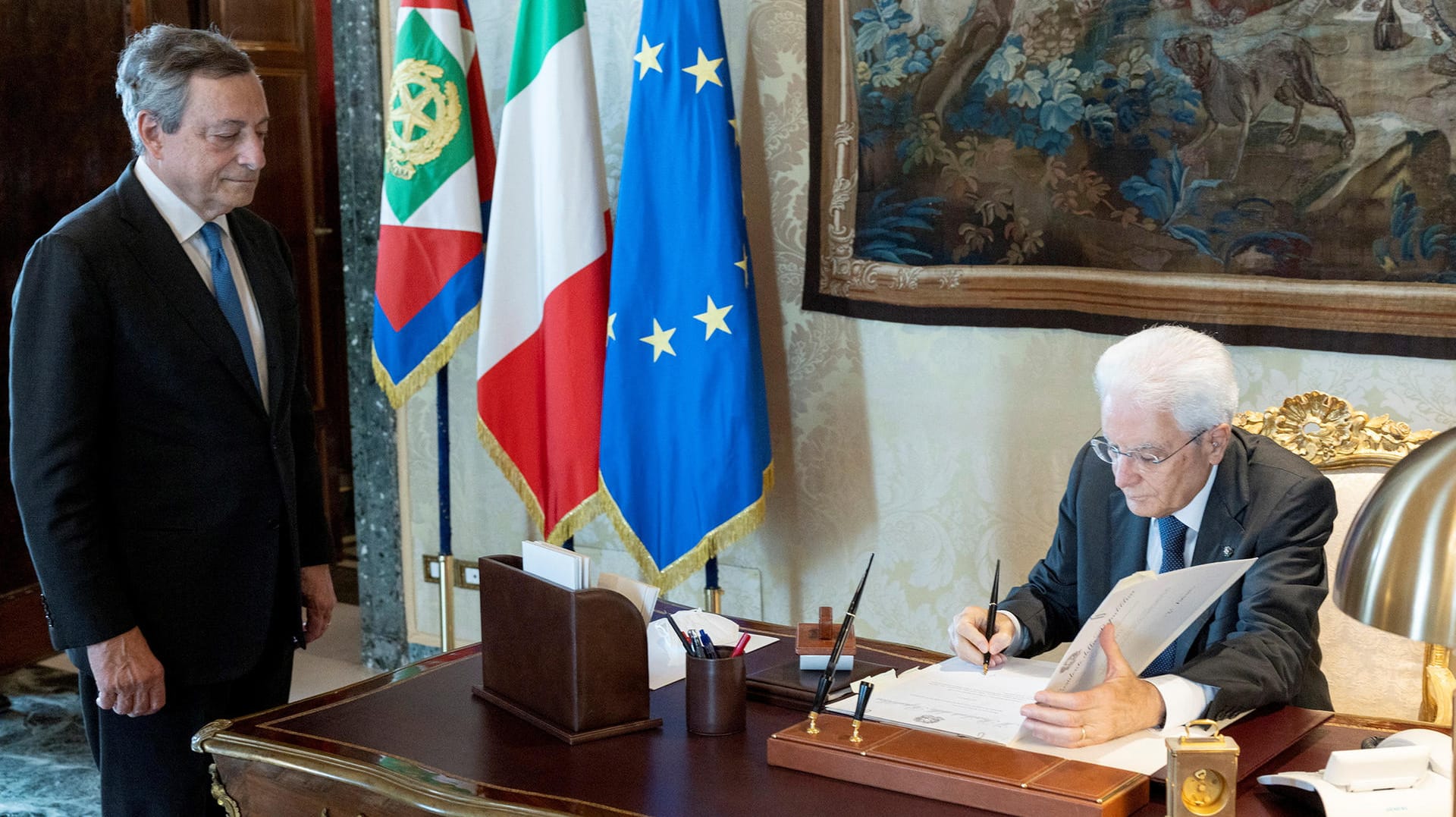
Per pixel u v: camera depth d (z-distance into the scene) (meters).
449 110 3.35
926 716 1.56
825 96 3.12
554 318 3.18
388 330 3.41
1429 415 2.57
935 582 3.19
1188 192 2.73
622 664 1.62
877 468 3.23
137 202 2.05
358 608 5.04
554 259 3.18
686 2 3.00
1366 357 2.62
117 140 4.44
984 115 2.94
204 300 2.07
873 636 3.30
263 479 2.15
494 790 1.44
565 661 1.60
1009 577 3.08
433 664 1.97
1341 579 1.06
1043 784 1.32
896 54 3.02
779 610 3.43
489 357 3.30
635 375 3.08
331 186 5.66
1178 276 2.77
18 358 1.95
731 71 3.26
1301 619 1.71
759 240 3.29
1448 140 2.47
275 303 2.25
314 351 5.63
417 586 4.05
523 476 3.33
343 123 3.84
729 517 3.04
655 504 3.12
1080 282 2.88
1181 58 2.70
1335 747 1.51
